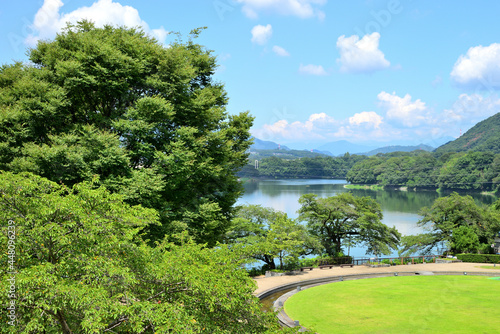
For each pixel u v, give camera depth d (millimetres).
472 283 32750
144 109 21531
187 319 9008
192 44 31891
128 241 11039
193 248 12930
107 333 9594
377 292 29062
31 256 9547
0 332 7914
